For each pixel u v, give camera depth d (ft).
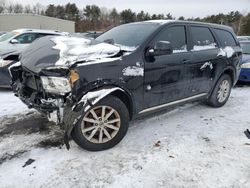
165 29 12.41
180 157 10.20
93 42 10.86
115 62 10.11
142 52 11.10
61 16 236.43
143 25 13.07
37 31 28.66
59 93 9.29
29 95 10.76
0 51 24.43
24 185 8.44
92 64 9.53
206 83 14.84
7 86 18.15
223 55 15.51
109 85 10.04
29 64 10.14
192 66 13.39
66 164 9.59
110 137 10.63
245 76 22.52
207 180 8.80
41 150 10.53
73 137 10.08
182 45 13.10
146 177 8.93
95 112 10.14
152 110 12.18
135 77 10.74
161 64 11.71
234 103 17.94
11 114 14.38
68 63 9.18
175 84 12.71
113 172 9.18
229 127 13.38
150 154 10.39
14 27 115.44
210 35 15.20
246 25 180.86
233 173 9.20
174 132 12.54
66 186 8.43
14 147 10.73
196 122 13.97
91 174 9.05
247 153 10.60
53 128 12.57
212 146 11.16
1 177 8.80
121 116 10.67
